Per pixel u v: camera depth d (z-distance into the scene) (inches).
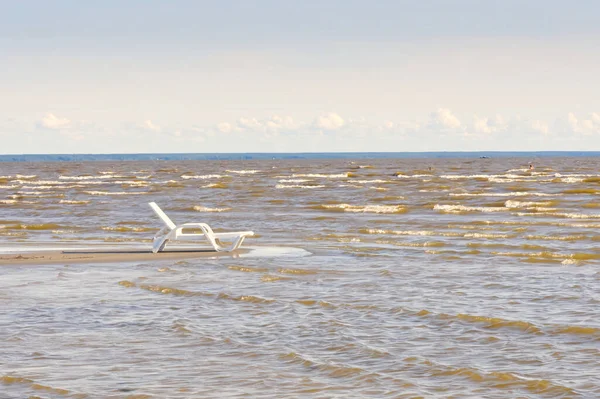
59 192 5049.2
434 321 1026.7
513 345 895.7
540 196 3902.6
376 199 3907.5
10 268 1572.3
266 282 1375.5
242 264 1616.6
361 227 2544.3
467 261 1653.5
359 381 760.3
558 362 818.2
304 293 1253.7
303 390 733.3
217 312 1104.2
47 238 2300.7
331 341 922.7
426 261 1659.7
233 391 732.0
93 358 853.8
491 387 735.7
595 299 1162.6
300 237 2271.2
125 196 4537.4
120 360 845.8
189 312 1106.1
